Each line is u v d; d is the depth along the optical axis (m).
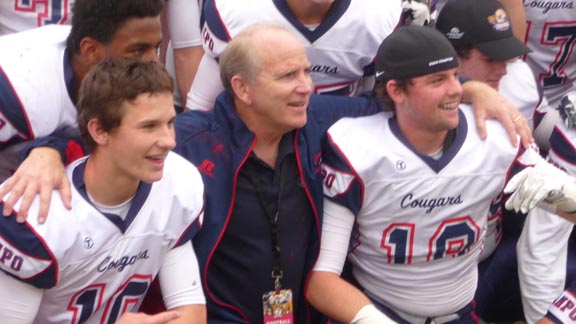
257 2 3.12
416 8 3.31
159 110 2.37
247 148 2.81
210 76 3.24
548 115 3.71
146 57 2.70
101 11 2.62
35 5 3.33
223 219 2.80
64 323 2.54
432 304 3.05
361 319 2.86
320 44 3.14
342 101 3.02
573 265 3.31
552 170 2.94
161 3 2.69
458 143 2.89
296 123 2.76
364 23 3.14
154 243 2.54
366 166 2.85
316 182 2.89
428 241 2.95
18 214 2.35
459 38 3.35
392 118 2.92
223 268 2.88
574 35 4.02
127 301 2.60
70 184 2.45
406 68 2.77
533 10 3.96
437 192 2.88
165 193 2.54
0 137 2.72
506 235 3.52
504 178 2.93
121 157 2.38
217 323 2.87
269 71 2.71
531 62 4.11
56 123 2.75
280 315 2.90
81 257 2.43
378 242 2.96
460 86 2.78
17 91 2.67
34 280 2.39
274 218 2.86
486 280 3.45
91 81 2.37
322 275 2.94
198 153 2.81
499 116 2.94
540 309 3.29
